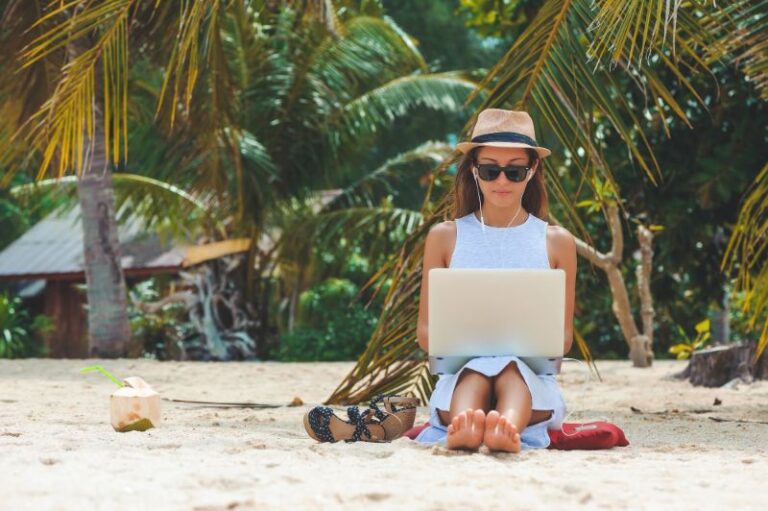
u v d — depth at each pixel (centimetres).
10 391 794
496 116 457
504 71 602
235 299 1841
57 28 594
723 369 916
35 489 288
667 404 738
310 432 443
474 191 470
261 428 522
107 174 1463
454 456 385
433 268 449
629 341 1189
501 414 405
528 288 421
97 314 1459
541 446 423
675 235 1073
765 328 609
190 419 578
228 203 1744
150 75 1597
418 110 2773
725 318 1630
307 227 1811
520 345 423
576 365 1231
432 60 2925
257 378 1023
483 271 421
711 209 1048
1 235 2680
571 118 598
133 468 331
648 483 329
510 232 456
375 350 628
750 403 749
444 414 432
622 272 1522
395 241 1862
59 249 2091
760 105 932
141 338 1859
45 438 422
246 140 1688
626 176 1057
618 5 506
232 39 1664
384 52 1809
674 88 981
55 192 1783
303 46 1736
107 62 613
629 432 530
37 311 2319
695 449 433
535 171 471
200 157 1666
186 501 278
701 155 985
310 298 1938
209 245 1814
